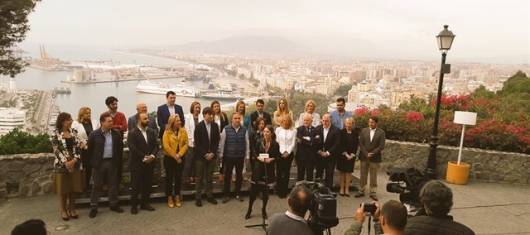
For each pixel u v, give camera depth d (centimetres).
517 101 1409
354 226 319
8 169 673
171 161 649
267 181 611
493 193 809
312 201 356
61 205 594
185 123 746
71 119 593
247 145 694
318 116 824
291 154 720
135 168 622
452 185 861
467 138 961
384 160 959
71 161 575
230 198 713
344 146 745
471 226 625
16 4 814
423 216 296
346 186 755
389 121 1004
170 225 584
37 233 251
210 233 561
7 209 629
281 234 333
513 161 891
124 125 749
